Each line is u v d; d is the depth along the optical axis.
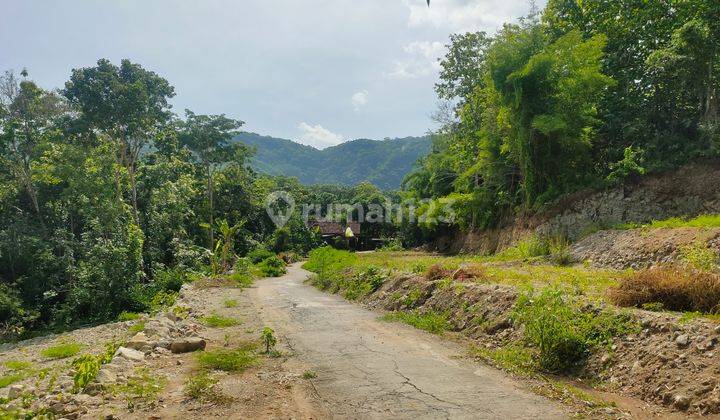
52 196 36.81
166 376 7.22
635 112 24.06
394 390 6.32
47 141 35.62
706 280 7.17
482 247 31.86
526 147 24.14
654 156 21.12
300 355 8.48
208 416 5.42
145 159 48.38
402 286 14.34
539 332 7.21
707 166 19.09
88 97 34.66
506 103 24.56
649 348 6.25
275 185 72.81
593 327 7.19
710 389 5.09
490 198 30.83
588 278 11.51
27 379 9.58
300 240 60.81
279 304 16.08
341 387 6.52
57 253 34.12
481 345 8.66
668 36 24.62
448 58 39.50
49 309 30.97
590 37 26.64
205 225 42.91
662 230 15.24
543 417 5.23
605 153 24.36
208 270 36.03
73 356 12.59
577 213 22.36
